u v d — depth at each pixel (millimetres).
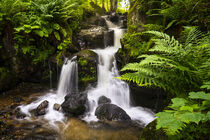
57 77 6586
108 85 5938
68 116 4285
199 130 1371
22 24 5770
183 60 2037
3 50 5906
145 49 4496
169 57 2084
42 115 4328
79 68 5910
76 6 8773
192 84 1918
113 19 13812
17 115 4152
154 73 1870
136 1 6062
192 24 3713
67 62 6340
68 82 6188
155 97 4254
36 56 6355
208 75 1778
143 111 4762
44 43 6527
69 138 3291
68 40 7051
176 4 3910
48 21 6508
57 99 5586
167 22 4434
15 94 5801
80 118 4180
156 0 5074
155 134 1740
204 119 995
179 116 1095
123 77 1936
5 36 5859
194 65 1983
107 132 3523
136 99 4988
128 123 3916
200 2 3578
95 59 6184
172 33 4180
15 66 6105
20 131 3482
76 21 8680
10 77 6020
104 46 9125
